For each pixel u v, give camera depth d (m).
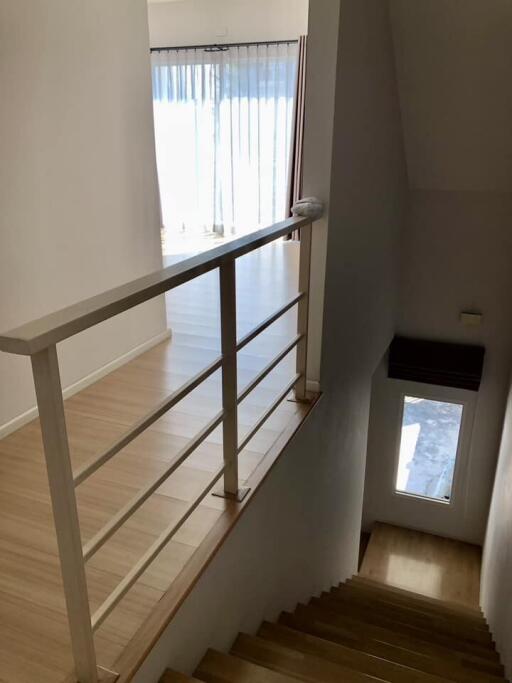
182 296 4.22
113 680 1.33
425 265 4.63
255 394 2.70
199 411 2.54
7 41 2.08
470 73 3.34
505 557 3.28
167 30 6.23
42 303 2.37
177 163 6.61
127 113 2.76
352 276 2.99
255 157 6.24
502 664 2.76
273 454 2.23
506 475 3.76
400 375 4.89
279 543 2.44
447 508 5.38
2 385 2.27
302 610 2.82
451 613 3.74
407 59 3.35
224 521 1.85
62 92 2.35
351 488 3.98
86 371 2.73
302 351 2.54
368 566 5.14
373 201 3.24
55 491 1.11
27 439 2.31
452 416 5.13
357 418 3.77
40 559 1.71
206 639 1.78
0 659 1.39
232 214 6.51
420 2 3.02
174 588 1.59
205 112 6.32
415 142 3.95
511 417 3.91
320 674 1.92
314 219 2.37
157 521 1.85
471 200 4.34
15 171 2.18
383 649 2.52
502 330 4.61
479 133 3.74
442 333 4.79
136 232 2.93
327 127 2.30
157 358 3.08
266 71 5.90
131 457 2.20
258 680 1.70
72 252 2.50
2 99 2.09
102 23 2.52
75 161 2.46
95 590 1.59
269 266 5.08
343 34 2.26
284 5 5.69
